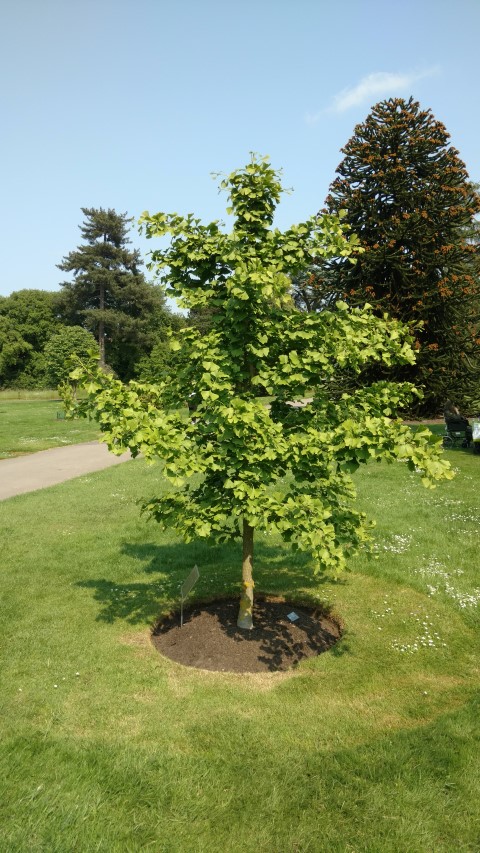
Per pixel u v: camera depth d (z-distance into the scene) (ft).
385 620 19.33
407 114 73.72
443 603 20.57
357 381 67.46
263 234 17.70
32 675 15.83
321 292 74.23
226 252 16.76
